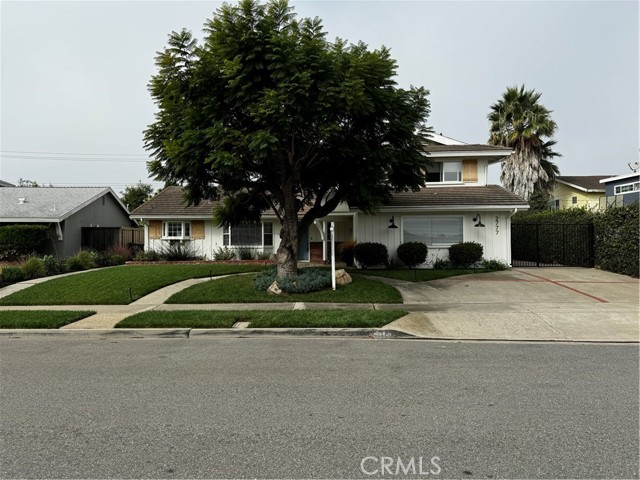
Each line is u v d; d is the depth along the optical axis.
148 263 20.75
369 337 8.59
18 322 9.28
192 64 10.96
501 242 18.55
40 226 20.78
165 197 24.22
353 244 19.77
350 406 4.83
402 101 12.09
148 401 5.03
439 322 9.42
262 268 17.69
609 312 10.23
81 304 11.89
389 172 12.88
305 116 10.60
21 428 4.30
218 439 4.03
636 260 15.34
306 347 7.70
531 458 3.64
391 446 3.87
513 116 30.78
